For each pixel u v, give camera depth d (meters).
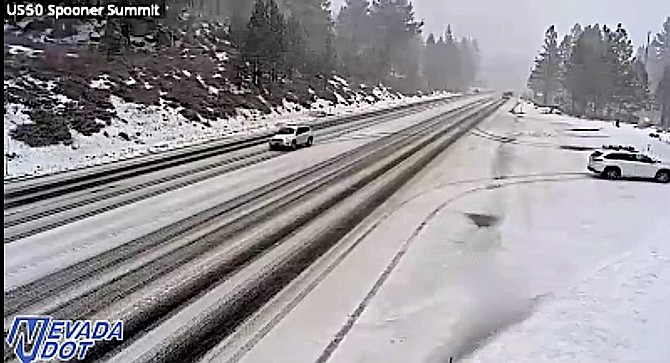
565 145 44.44
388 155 34.94
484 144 42.22
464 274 14.62
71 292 12.32
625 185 28.19
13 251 14.77
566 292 13.65
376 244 16.80
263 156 32.81
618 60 89.25
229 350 10.29
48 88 35.00
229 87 53.12
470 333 11.38
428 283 13.87
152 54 51.16
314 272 14.25
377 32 110.75
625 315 12.32
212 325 11.17
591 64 91.25
